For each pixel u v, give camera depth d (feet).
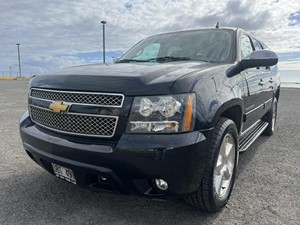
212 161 7.89
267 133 18.93
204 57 11.34
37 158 9.07
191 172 7.24
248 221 8.42
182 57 11.59
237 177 11.81
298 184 11.14
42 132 8.80
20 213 8.72
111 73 8.04
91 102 7.59
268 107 17.15
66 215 8.67
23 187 10.49
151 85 7.29
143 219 8.50
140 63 10.68
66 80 8.22
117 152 7.14
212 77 8.43
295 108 33.60
